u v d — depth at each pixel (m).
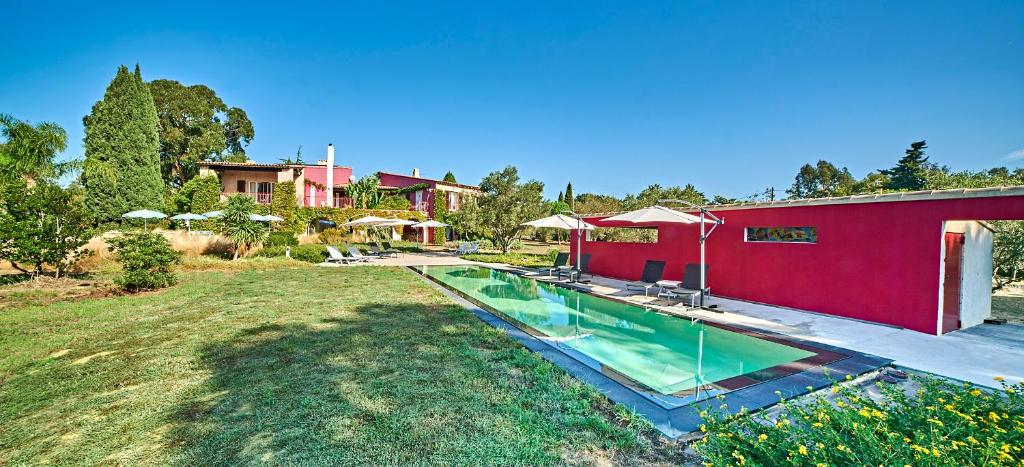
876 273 7.59
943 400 2.69
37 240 10.66
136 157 24.80
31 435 3.34
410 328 6.86
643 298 10.52
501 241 24.48
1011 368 5.14
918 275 6.99
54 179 14.02
